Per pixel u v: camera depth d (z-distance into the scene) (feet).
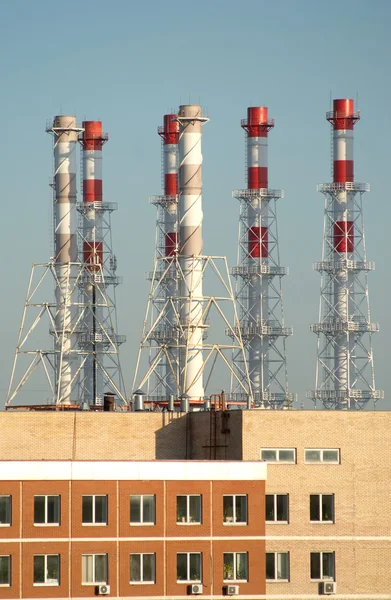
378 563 479.00
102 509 449.06
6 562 441.27
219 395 533.55
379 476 481.87
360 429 482.69
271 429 478.18
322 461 479.82
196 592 451.94
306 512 476.54
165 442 512.22
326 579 476.13
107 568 447.83
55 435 508.12
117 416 511.81
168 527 453.99
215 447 494.18
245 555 460.14
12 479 442.50
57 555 444.55
